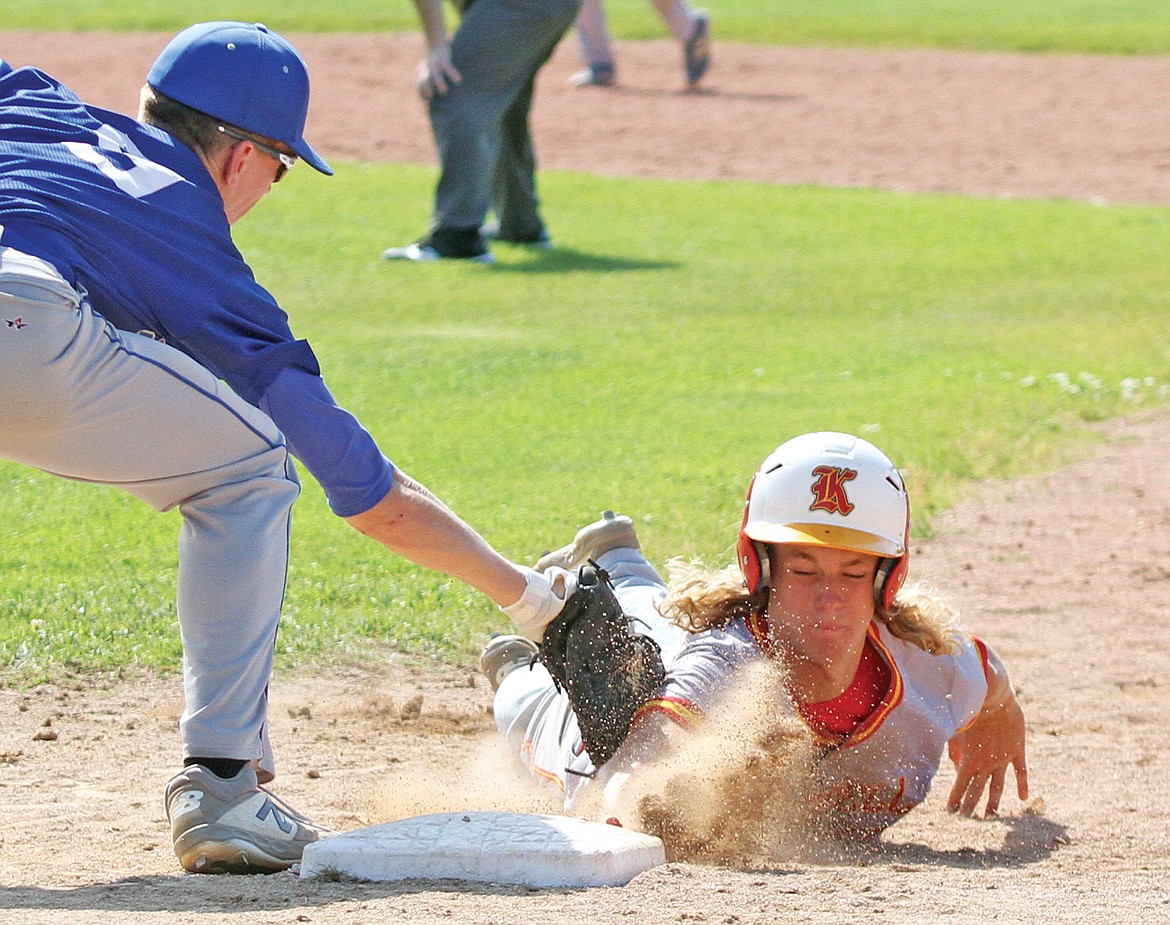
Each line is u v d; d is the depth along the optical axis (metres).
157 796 16.53
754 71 106.88
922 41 115.19
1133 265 63.09
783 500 14.70
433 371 43.31
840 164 85.19
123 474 12.79
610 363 45.09
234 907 11.52
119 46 99.62
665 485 31.53
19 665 20.83
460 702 20.97
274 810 13.30
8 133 12.76
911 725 15.34
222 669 13.00
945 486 34.31
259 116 13.45
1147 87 101.44
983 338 49.69
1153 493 34.28
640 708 14.59
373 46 107.25
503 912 11.32
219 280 12.91
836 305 55.00
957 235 69.25
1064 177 82.81
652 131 91.56
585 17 101.31
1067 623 26.34
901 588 15.62
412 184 76.25
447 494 30.58
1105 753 19.98
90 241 12.45
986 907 12.00
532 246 65.38
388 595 24.69
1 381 11.91
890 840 15.96
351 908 11.41
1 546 26.41
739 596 15.26
